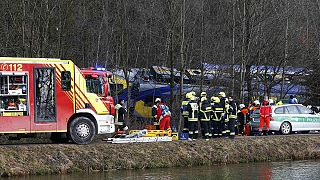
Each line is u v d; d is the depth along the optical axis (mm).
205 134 51156
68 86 44156
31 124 42781
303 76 87125
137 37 85500
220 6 82688
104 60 86188
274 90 88812
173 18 69500
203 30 78938
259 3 76875
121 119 53375
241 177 40969
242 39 75875
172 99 69000
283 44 81875
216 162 47750
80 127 44594
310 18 94438
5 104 42281
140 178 39781
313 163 49125
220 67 78250
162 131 49562
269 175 41969
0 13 69938
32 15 66375
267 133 60656
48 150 42469
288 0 85938
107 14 85938
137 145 46156
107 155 43781
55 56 70062
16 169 40000
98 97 45594
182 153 46719
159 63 84938
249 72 79312
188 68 77688
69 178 39375
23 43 65750
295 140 53875
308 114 60688
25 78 42875
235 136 56094
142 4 80938
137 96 81500
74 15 79375
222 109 52688
